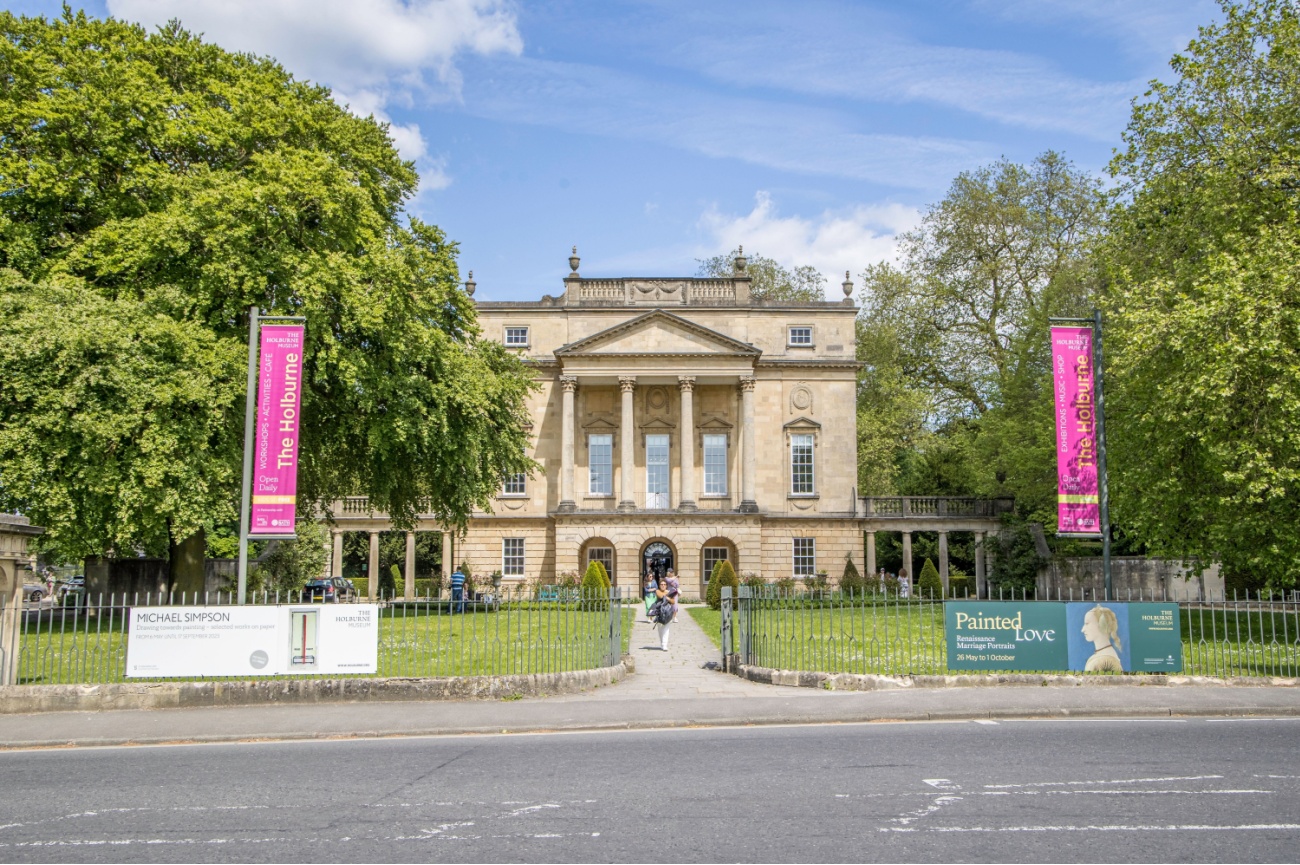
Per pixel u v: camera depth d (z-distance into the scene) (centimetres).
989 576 5156
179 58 3353
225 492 2797
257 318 2150
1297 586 3291
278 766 1229
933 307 6159
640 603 5059
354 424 3309
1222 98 3241
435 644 2352
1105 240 3575
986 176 5941
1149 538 2895
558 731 1509
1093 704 1639
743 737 1407
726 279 5838
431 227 3684
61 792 1089
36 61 2961
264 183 2939
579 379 5638
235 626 1764
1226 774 1120
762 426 5747
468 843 865
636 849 841
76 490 2620
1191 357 2548
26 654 1838
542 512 5691
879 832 886
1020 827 902
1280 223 2828
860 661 2181
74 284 2761
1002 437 4828
